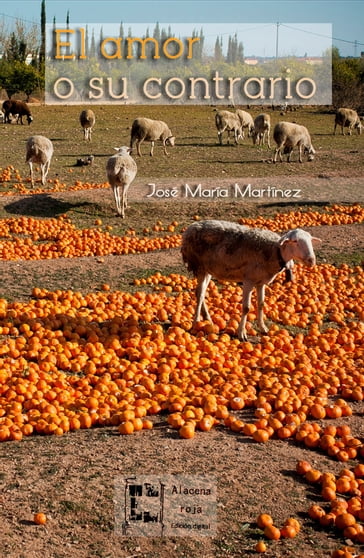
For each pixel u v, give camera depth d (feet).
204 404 29.32
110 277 52.19
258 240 36.88
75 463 24.41
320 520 21.86
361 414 30.50
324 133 159.63
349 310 47.03
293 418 28.48
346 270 55.62
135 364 33.88
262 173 100.27
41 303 42.93
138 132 113.60
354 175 98.53
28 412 28.53
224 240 37.81
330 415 29.84
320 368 34.96
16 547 19.66
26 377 31.63
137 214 75.87
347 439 27.32
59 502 21.79
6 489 22.41
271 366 34.60
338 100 233.14
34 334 37.96
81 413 28.25
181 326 40.50
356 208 77.36
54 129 160.56
